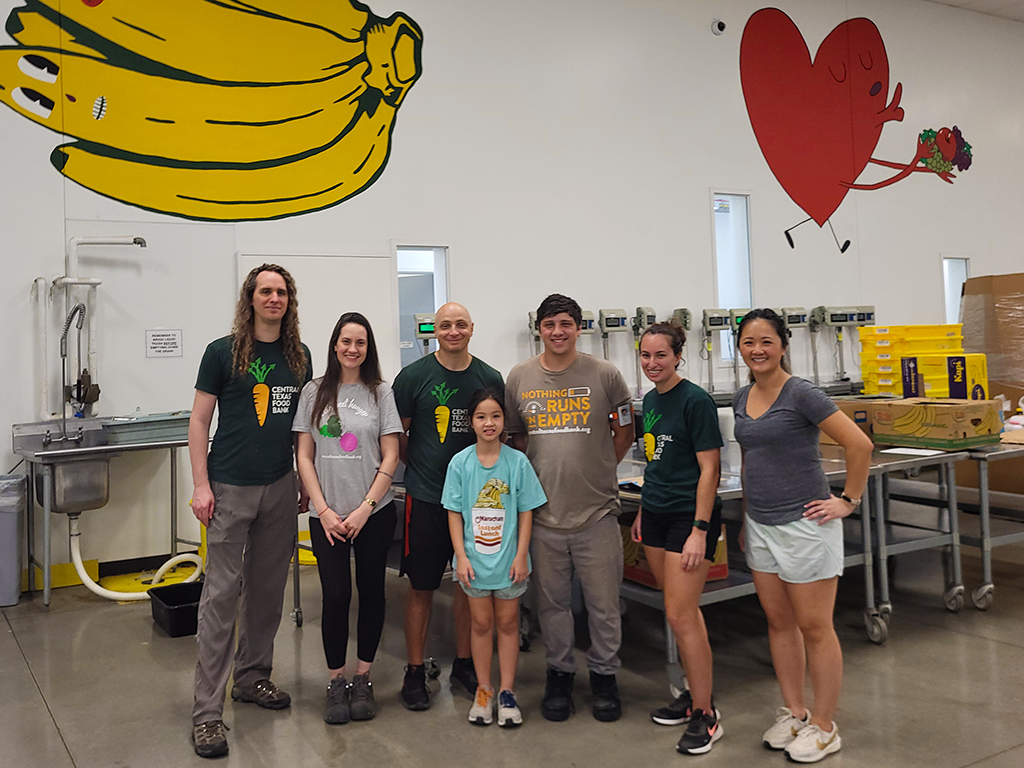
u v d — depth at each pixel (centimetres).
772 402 230
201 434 253
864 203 767
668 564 243
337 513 259
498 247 586
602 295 628
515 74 591
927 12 805
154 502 484
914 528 385
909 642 328
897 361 592
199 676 251
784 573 227
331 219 527
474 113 576
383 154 543
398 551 365
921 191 805
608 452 265
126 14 468
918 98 800
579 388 261
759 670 304
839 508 222
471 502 261
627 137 638
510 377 276
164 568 447
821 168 738
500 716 258
